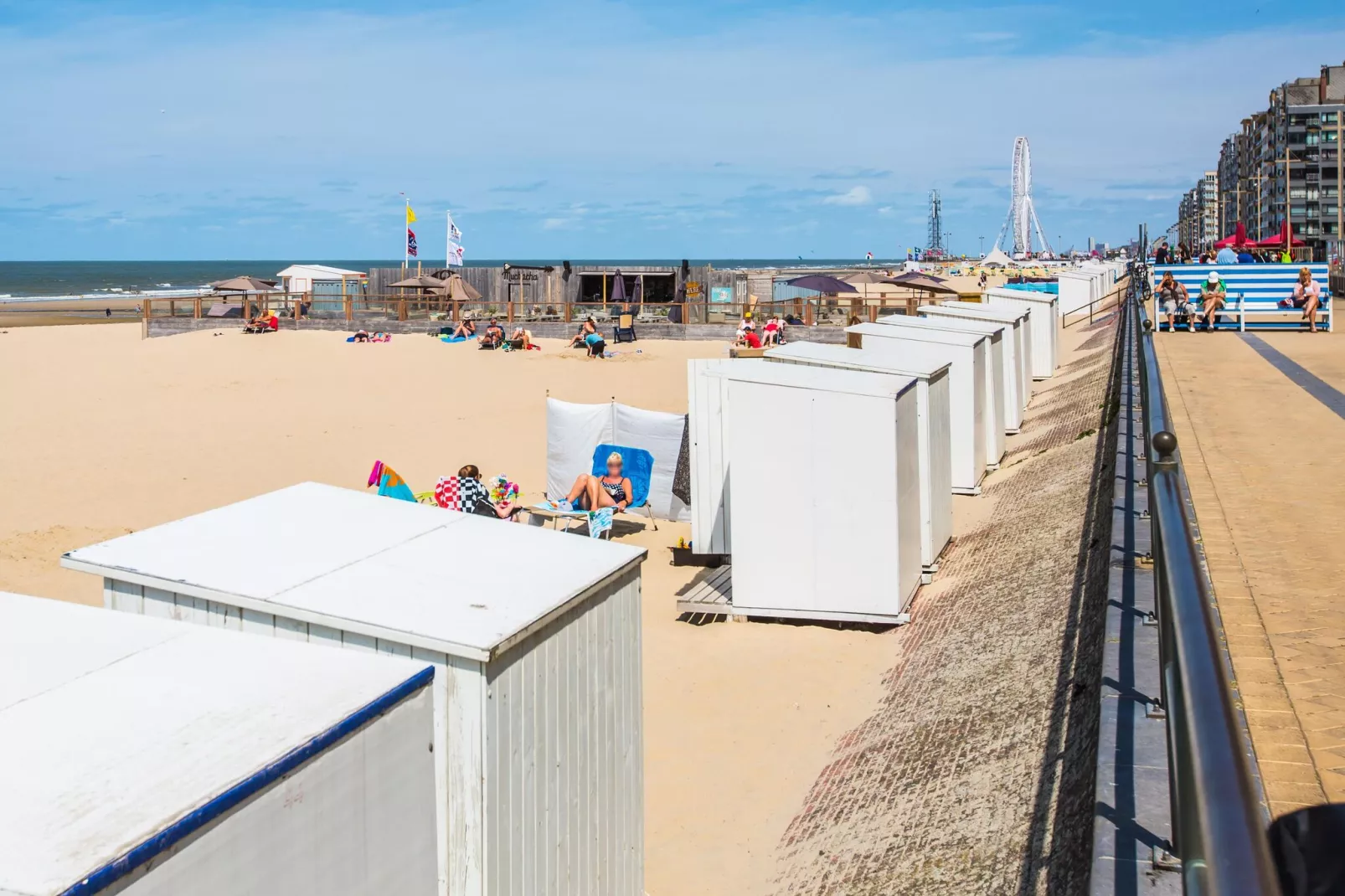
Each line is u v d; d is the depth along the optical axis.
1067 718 6.32
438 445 20.45
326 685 3.50
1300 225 142.50
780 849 6.51
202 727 3.17
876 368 10.92
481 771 4.14
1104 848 3.42
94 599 12.45
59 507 16.66
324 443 20.89
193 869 2.76
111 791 2.81
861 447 9.71
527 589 4.66
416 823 3.65
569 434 15.02
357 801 3.35
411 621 4.26
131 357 34.75
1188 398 13.89
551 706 4.57
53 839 2.61
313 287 47.31
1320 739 4.55
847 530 9.81
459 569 4.84
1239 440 10.99
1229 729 2.09
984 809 5.91
